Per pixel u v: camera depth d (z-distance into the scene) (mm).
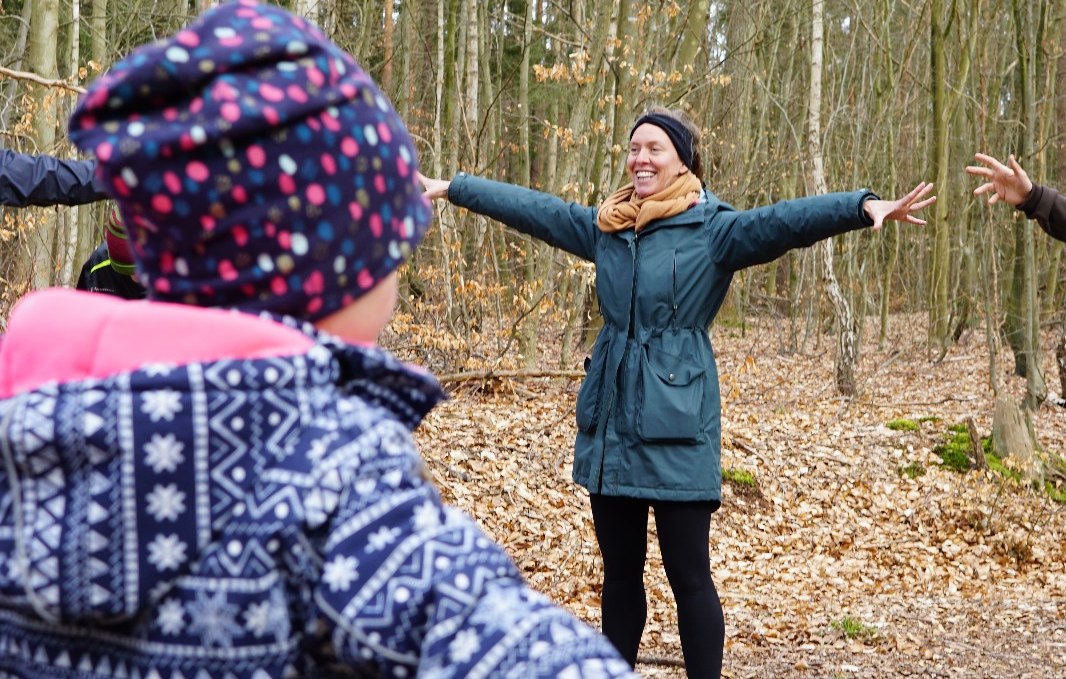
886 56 19172
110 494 720
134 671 751
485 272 11164
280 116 786
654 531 7336
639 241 3316
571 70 10664
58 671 770
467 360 10047
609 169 11117
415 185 908
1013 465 8977
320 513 746
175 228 796
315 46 830
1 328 8320
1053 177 14352
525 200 3613
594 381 3332
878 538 8031
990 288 13828
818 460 9469
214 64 791
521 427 8898
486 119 11812
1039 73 13539
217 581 737
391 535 750
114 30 14945
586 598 5906
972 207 18969
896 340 19922
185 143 771
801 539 7938
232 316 786
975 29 16859
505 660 716
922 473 9289
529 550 6547
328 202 812
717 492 3219
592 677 714
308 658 763
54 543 716
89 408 721
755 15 19688
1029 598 6824
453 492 7164
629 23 11023
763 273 23359
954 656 5480
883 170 20641
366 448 776
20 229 9148
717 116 20125
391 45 13695
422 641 734
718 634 3180
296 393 769
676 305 3242
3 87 10344
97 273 2828
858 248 19641
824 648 5578
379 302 888
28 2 13648
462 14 16031
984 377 15297
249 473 749
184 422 731
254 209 792
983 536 8094
